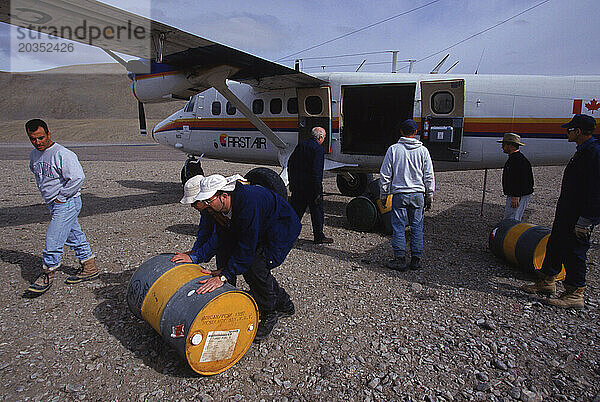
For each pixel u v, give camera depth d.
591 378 2.79
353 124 8.23
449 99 6.92
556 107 6.55
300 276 4.62
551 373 2.84
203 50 6.17
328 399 2.55
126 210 8.05
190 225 6.83
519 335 3.35
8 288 4.09
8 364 2.83
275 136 8.16
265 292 3.07
